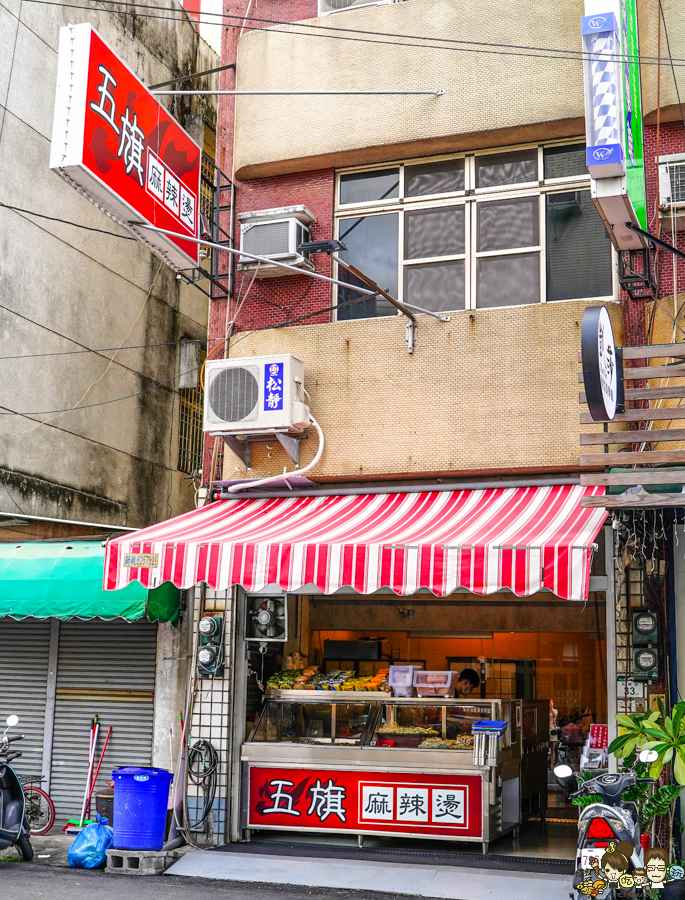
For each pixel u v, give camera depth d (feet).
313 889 29.89
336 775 34.73
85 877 31.37
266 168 38.96
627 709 31.04
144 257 54.54
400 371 35.70
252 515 34.88
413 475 35.01
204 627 35.81
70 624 41.37
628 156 28.40
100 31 50.31
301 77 38.86
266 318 38.55
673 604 31.55
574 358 33.58
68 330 47.29
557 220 35.60
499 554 26.91
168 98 56.85
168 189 34.47
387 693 34.96
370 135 37.32
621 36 28.73
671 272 32.96
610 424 32.73
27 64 44.91
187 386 57.67
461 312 35.22
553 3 35.55
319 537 30.07
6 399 42.55
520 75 35.60
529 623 41.34
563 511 30.09
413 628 42.32
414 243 37.37
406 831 33.65
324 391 36.60
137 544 31.07
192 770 35.47
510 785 36.06
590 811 25.57
